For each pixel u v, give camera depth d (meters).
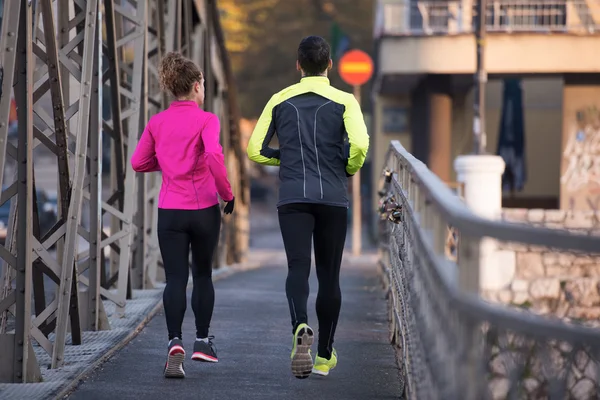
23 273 9.97
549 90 51.44
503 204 51.44
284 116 10.23
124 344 13.00
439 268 5.92
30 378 10.09
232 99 37.94
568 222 20.33
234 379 10.85
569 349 15.59
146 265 19.73
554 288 19.47
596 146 46.53
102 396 9.80
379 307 19.11
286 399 9.89
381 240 24.47
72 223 11.08
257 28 79.25
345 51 62.16
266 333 14.46
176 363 10.73
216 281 26.69
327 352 10.99
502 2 43.72
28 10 9.70
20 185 9.91
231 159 40.16
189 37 25.73
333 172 10.16
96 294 13.82
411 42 42.69
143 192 19.45
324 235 10.30
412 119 51.88
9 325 14.39
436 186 6.35
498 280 19.58
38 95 11.13
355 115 10.12
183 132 10.82
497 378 14.09
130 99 16.66
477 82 36.53
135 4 17.44
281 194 10.16
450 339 5.61
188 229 10.93
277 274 31.53
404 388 10.07
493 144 51.50
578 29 42.12
